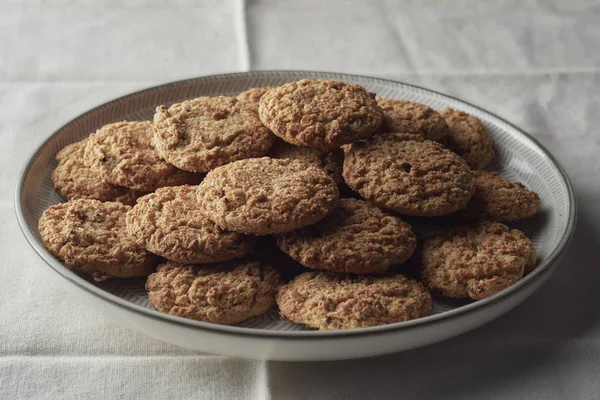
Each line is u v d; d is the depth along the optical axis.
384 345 0.43
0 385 0.46
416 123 0.54
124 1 0.86
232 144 0.51
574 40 0.80
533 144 0.58
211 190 0.47
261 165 0.49
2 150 0.64
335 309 0.45
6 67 0.74
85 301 0.45
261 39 0.80
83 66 0.75
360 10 0.85
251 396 0.45
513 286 0.45
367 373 0.46
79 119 0.57
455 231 0.50
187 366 0.47
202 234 0.47
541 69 0.76
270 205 0.46
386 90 0.62
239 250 0.47
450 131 0.58
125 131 0.54
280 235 0.47
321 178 0.48
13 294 0.51
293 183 0.47
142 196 0.51
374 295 0.45
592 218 0.58
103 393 0.45
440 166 0.50
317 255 0.46
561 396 0.45
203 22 0.83
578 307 0.51
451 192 0.49
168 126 0.52
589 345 0.48
